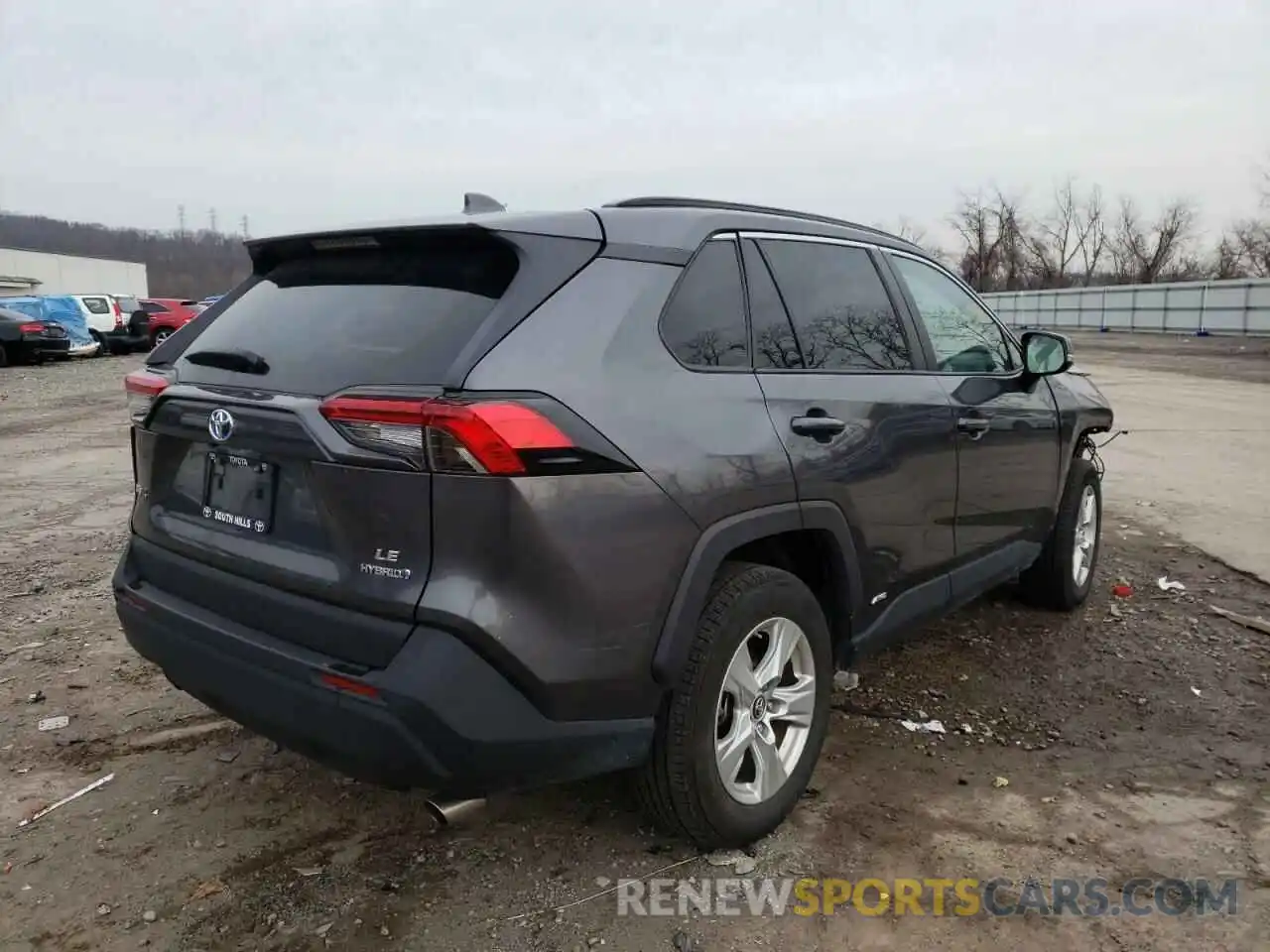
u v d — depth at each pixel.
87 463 9.63
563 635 2.26
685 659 2.50
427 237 2.53
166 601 2.78
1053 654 4.40
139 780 3.27
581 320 2.41
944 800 3.14
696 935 2.48
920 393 3.43
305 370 2.50
